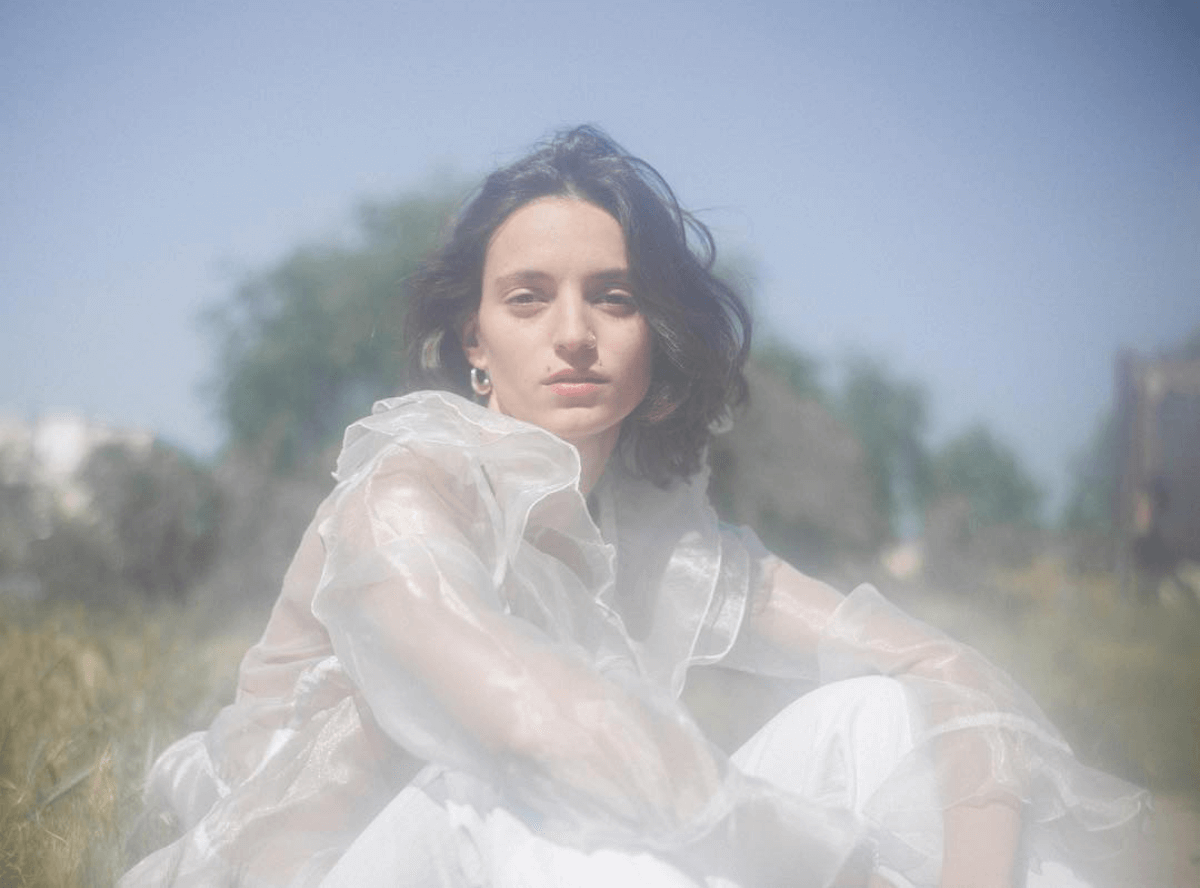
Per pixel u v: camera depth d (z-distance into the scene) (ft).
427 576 5.54
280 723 6.57
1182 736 13.44
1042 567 56.13
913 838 5.96
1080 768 6.36
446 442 6.02
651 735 5.31
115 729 9.50
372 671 5.58
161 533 39.50
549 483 6.02
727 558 7.23
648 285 6.68
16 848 6.92
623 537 7.14
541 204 6.66
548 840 5.27
